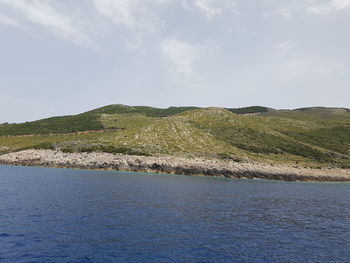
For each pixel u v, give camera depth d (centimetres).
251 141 12494
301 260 2097
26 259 1872
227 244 2352
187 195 4647
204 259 2017
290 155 11475
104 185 5269
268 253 2200
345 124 17600
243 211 3659
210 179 7556
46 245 2127
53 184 5122
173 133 11944
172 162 8788
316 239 2625
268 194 5366
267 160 10238
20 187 4647
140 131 11969
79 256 1966
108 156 9088
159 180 6544
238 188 5969
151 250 2134
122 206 3512
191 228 2739
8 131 14725
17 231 2391
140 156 9069
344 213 3925
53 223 2662
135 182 5934
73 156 9256
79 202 3622
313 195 5638
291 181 8575
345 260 2142
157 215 3161
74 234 2395
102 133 13875
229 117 15400
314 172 9519
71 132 14412
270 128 15138
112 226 2666
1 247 2038
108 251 2075
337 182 9100
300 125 16550
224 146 11300
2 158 9731
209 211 3528
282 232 2791
